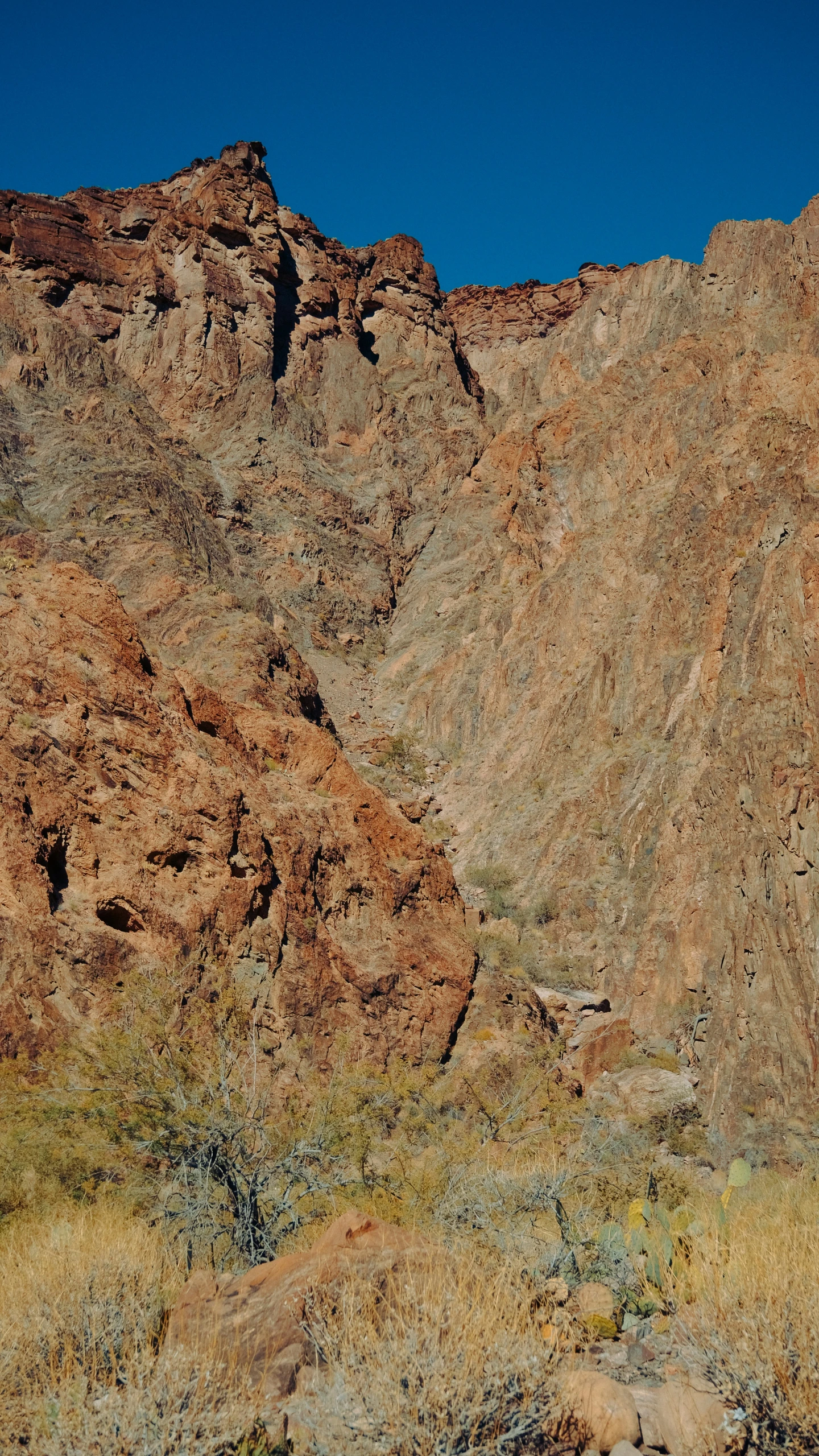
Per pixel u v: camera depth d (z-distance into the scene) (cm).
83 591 2988
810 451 7788
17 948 2284
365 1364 556
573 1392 582
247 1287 689
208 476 9675
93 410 9225
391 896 3291
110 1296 695
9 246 11862
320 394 11694
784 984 4966
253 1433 554
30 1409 577
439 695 8325
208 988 2552
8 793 2477
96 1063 1557
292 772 3516
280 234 12150
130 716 2817
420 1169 1387
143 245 12212
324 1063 2694
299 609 8988
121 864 2581
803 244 12469
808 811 5412
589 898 5894
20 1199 1285
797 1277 613
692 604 7344
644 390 10750
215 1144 1221
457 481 11225
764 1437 547
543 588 8694
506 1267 705
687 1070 4753
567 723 7325
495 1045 3034
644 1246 802
